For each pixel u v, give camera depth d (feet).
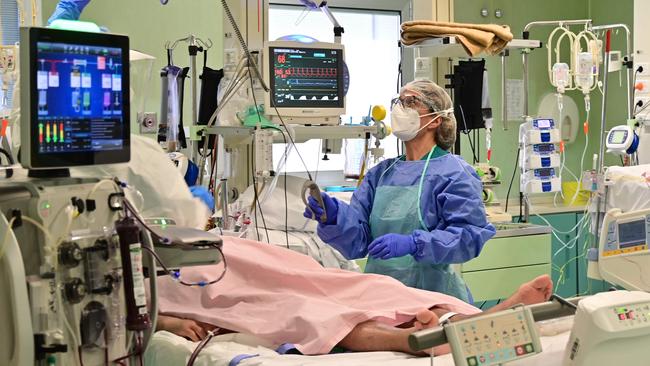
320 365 6.12
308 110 11.84
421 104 9.85
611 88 18.83
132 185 6.17
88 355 5.01
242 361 6.47
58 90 4.95
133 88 12.00
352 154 15.21
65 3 8.16
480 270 14.15
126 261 5.10
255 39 12.86
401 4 16.97
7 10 12.39
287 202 12.43
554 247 17.03
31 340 4.65
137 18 15.40
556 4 18.90
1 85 9.23
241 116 11.54
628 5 18.29
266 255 8.74
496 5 18.15
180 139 12.44
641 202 12.83
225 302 8.11
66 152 5.01
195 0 15.69
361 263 13.21
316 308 7.51
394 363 6.02
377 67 16.98
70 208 4.93
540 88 18.84
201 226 6.57
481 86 14.85
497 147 18.30
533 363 5.78
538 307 4.76
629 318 4.60
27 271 4.79
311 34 16.33
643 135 14.85
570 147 19.20
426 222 9.61
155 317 5.46
